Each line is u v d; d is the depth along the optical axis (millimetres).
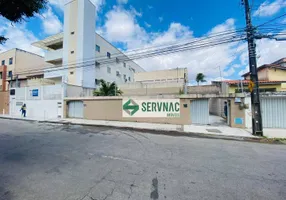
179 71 26562
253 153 5234
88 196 2648
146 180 3244
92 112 14430
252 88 8047
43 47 25047
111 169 3793
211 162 4332
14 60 27453
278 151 5504
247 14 7734
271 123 9891
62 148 5578
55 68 22047
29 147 5672
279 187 3018
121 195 2688
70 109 15930
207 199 2604
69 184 3047
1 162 4191
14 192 2754
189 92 19172
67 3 21750
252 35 7637
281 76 16547
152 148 5719
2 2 2619
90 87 21469
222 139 7465
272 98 9914
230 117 10555
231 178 3371
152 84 20703
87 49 21109
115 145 6082
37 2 2830
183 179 3305
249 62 8125
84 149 5484
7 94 20312
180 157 4730
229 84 15914
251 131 8961
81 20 20719
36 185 2996
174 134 8594
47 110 16844
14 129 9703
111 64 27156
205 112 11297
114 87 16719
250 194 2771
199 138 7621
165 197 2639
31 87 18047
